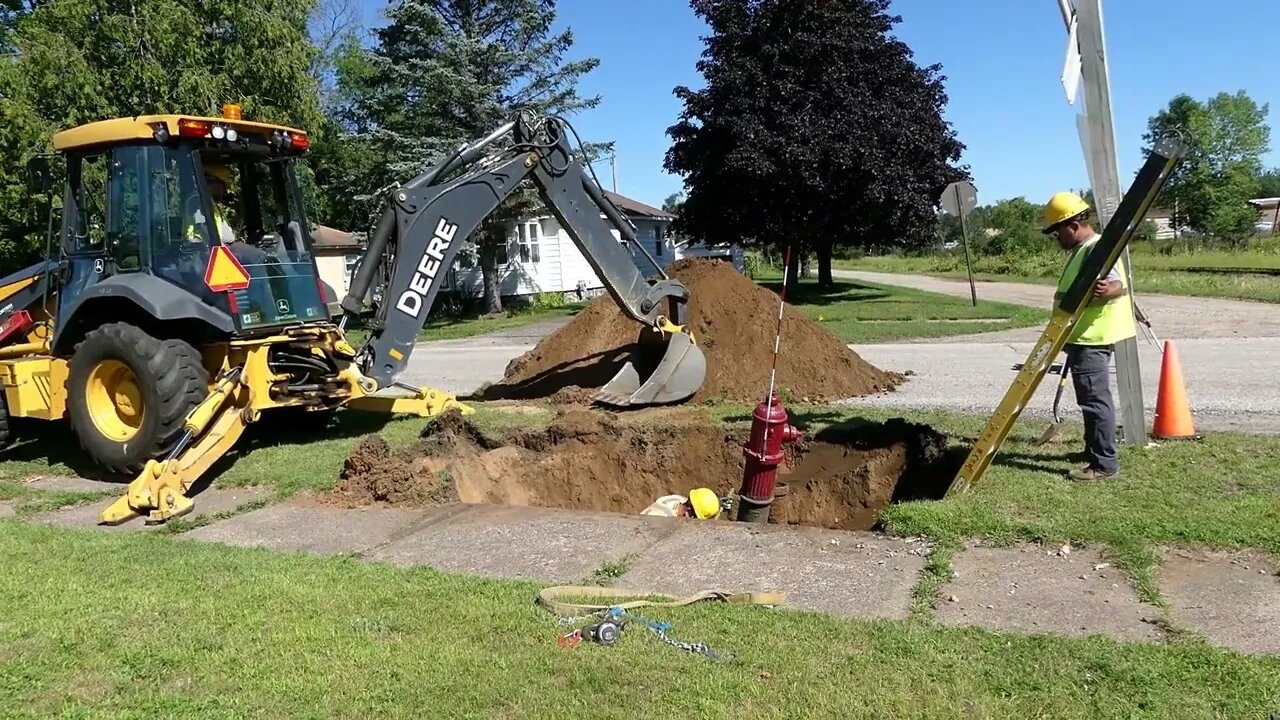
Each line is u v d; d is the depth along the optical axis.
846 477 6.98
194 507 6.69
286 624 4.12
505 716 3.24
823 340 10.88
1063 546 4.91
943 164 27.16
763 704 3.25
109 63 17.97
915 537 5.24
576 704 3.29
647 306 9.86
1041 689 3.31
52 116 17.70
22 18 20.84
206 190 7.84
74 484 7.76
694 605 4.29
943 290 31.08
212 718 3.29
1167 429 7.05
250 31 19.28
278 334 8.11
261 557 5.24
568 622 4.07
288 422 9.01
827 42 24.94
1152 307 19.59
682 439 7.91
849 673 3.48
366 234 27.11
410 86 24.64
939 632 3.87
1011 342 14.54
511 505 7.04
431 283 8.86
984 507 5.46
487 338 20.44
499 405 10.40
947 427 7.75
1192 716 3.10
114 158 7.88
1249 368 10.66
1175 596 4.23
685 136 27.75
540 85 25.19
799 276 43.56
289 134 8.48
